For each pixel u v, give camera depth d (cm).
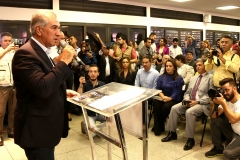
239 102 242
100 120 344
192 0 701
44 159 139
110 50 497
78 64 411
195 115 308
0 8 489
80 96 170
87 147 318
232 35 1116
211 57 334
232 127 244
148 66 394
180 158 282
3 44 351
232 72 326
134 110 167
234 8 858
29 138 133
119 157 288
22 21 515
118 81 430
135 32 723
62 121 145
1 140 332
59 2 561
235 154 225
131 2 693
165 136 353
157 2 724
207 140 334
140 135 165
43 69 134
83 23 600
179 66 444
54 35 137
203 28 945
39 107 133
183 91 375
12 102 354
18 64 129
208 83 329
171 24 816
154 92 150
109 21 648
